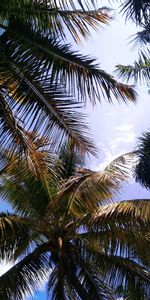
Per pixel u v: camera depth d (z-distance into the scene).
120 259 13.03
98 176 12.04
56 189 13.12
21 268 13.20
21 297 12.66
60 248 13.38
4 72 8.73
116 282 13.05
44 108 9.00
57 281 13.62
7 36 8.91
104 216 11.72
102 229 12.05
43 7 8.50
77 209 12.88
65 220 13.43
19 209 13.91
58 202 12.88
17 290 12.67
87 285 13.39
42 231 13.55
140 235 11.47
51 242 13.72
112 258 13.09
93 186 12.17
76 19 8.68
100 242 12.18
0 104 8.68
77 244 13.73
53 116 9.09
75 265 13.66
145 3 12.18
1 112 8.76
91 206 12.35
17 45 8.90
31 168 9.91
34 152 9.77
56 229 13.60
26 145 8.97
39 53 8.93
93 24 8.77
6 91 8.75
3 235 11.90
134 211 11.35
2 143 8.82
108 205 12.06
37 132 9.05
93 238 12.56
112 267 13.09
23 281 12.97
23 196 13.69
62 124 9.17
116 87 9.04
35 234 13.42
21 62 8.85
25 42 8.88
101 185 12.09
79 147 9.39
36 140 9.30
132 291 12.87
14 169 12.19
